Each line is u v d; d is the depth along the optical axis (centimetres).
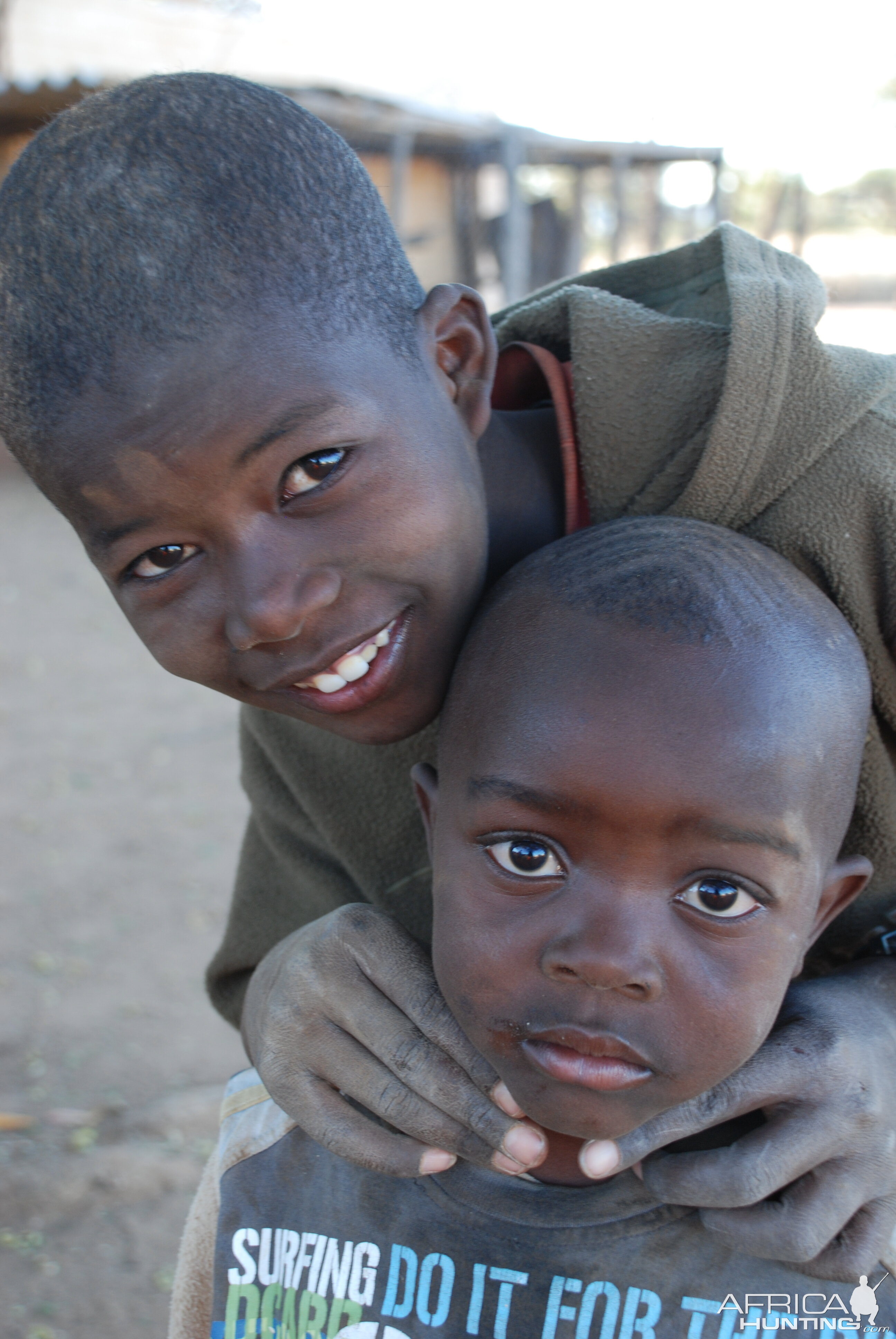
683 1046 103
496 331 155
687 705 100
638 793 99
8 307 113
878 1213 119
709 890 102
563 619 107
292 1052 126
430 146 1437
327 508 115
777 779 101
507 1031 106
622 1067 103
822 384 129
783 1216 116
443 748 115
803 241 1545
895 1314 123
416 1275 124
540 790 101
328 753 158
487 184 1895
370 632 120
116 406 110
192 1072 365
